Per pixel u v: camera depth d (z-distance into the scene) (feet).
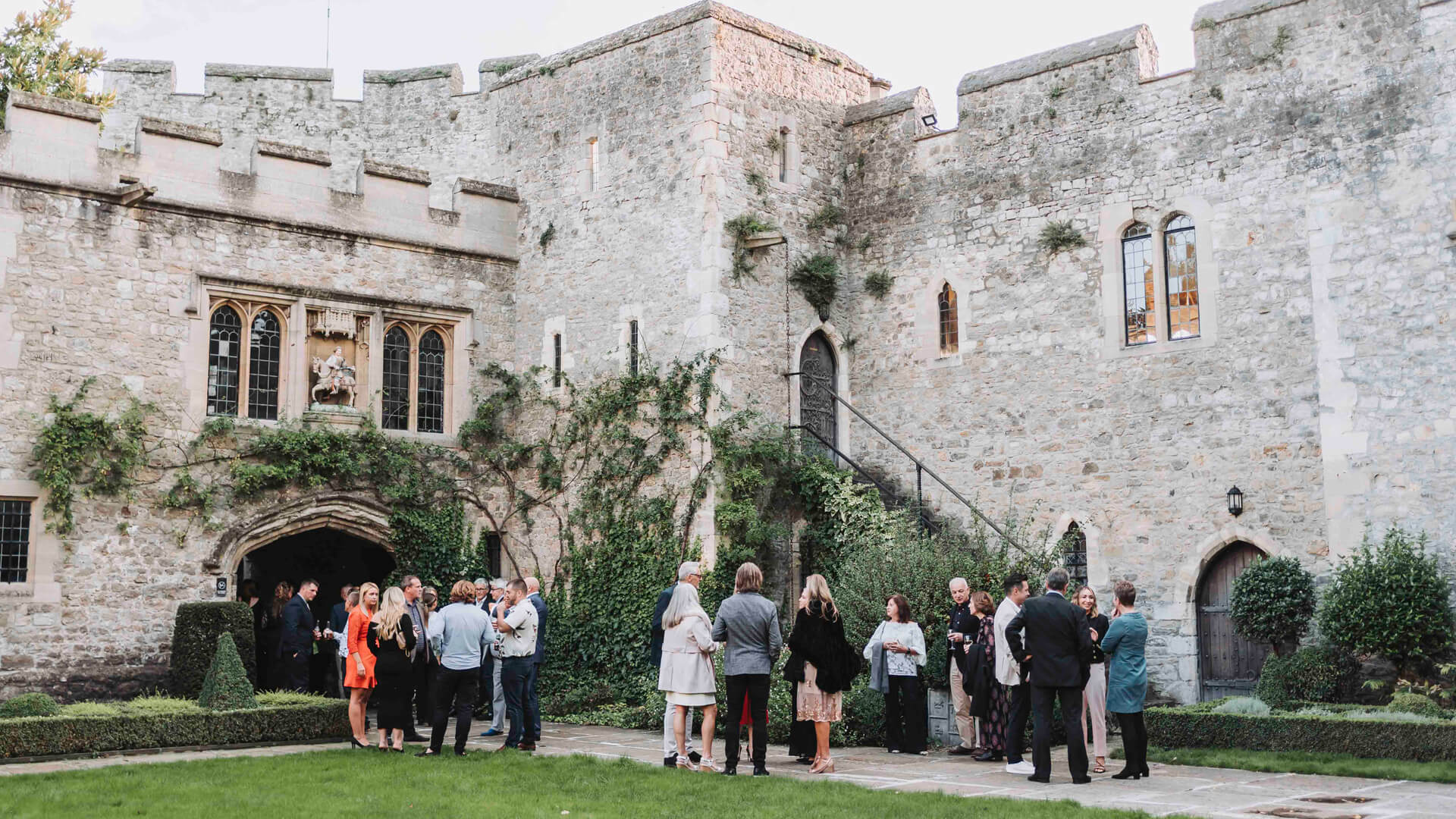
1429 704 36.81
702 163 51.44
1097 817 24.58
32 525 44.86
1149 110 48.88
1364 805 26.40
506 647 36.35
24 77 71.26
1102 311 49.29
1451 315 41.29
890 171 56.13
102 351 46.65
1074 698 30.07
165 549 47.29
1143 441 47.80
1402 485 41.68
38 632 44.39
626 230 53.93
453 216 56.13
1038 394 50.67
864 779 30.96
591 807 25.98
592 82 56.03
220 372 49.88
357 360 53.31
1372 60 43.78
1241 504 45.06
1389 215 42.88
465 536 54.34
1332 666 40.73
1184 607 46.21
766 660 31.65
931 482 53.26
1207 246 46.96
